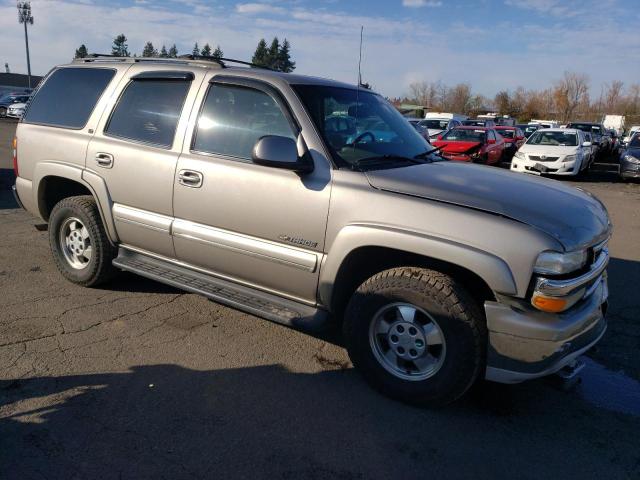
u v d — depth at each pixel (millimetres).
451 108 70375
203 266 4016
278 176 3482
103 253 4602
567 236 2898
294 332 4188
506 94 74438
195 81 4004
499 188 3281
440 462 2783
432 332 3117
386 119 4160
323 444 2865
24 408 3039
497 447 2932
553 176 17844
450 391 3088
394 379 3264
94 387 3283
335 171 3336
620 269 6375
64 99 4840
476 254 2863
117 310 4434
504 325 2887
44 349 3719
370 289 3256
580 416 3281
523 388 3574
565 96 70312
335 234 3285
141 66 4410
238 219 3670
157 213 4109
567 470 2779
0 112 34875
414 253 3152
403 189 3168
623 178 16438
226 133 3791
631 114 66312
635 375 3814
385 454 2818
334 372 3617
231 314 4469
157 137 4113
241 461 2697
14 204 8336
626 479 2732
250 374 3537
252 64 4457
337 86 4031
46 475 2527
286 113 3559
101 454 2689
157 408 3102
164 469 2609
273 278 3631
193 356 3732
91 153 4441
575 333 2943
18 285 4871
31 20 55469
